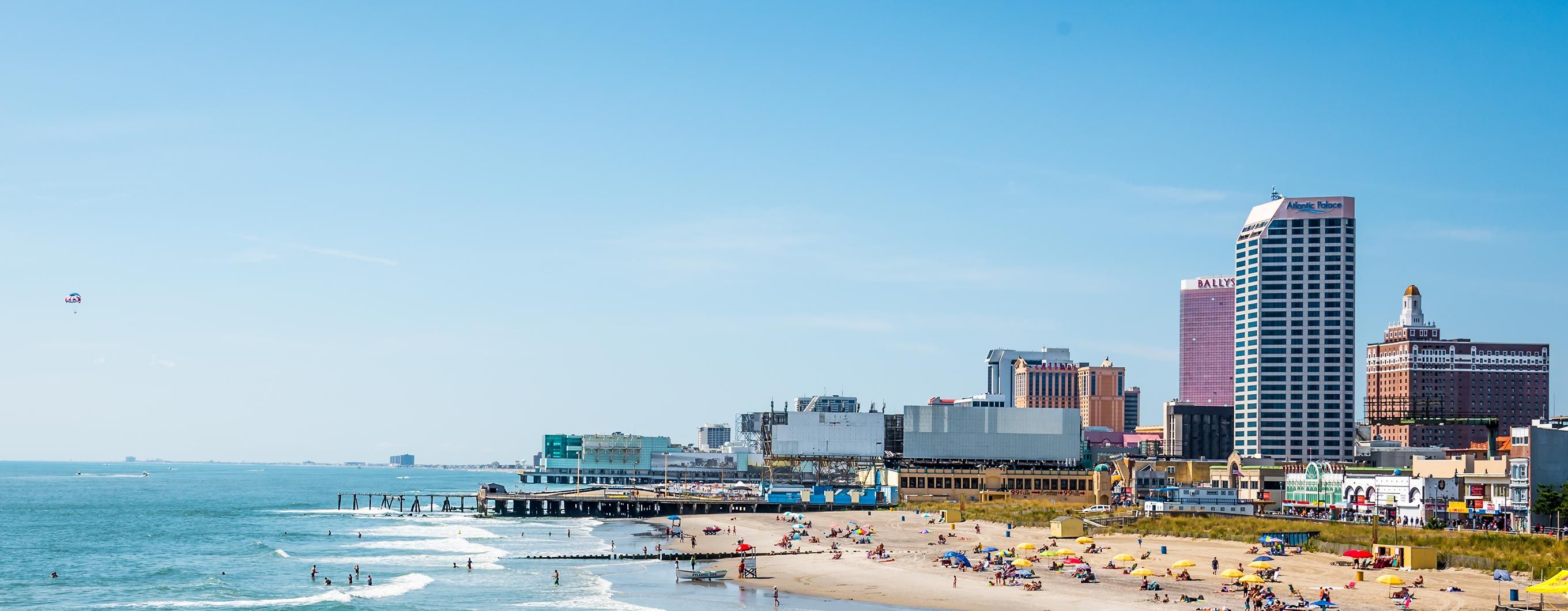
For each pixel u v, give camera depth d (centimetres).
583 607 12862
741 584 14425
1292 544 16275
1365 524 18350
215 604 13512
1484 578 12606
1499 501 18350
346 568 17075
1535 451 17912
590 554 18625
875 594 13325
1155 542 17538
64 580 16075
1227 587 12781
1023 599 12425
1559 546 13862
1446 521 18925
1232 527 17888
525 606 12988
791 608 12475
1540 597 11200
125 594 14512
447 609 12838
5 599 14212
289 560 18475
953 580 14012
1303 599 11556
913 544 19100
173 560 18812
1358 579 12781
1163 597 12231
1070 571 14412
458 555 19012
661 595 13675
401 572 16450
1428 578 12656
